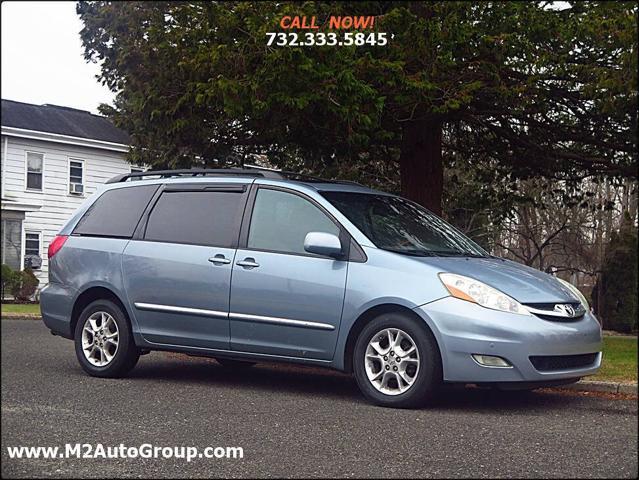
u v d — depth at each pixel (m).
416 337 6.58
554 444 5.54
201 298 7.66
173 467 4.89
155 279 7.98
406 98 10.07
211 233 7.83
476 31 10.20
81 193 29.58
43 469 4.85
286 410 6.63
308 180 8.02
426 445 5.45
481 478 4.69
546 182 17.78
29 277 25.72
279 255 7.34
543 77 10.93
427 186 12.38
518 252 22.14
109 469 4.86
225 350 7.59
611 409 6.90
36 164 28.41
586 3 11.31
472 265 7.00
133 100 11.55
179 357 10.66
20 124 28.23
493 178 16.27
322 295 7.01
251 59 9.63
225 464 4.95
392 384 6.83
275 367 9.60
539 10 10.74
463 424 6.12
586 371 6.76
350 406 6.82
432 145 12.40
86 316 8.48
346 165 14.91
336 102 9.59
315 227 7.32
